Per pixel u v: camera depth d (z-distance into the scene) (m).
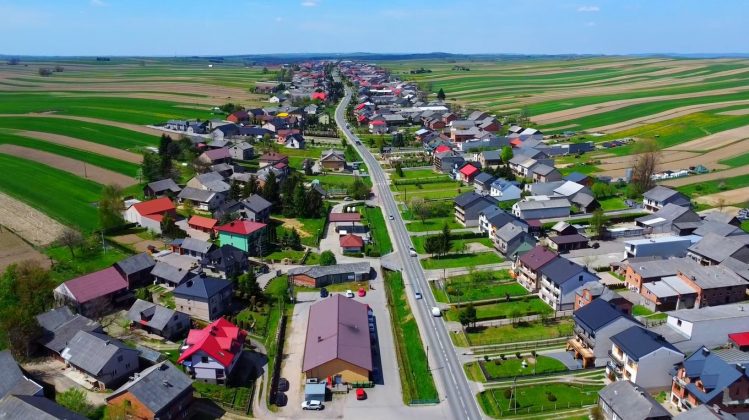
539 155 177.50
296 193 139.00
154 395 64.12
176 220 130.75
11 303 82.19
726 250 102.06
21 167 156.25
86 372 72.69
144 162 156.88
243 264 106.25
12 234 113.06
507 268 108.06
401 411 68.12
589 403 68.44
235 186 146.25
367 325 84.19
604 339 75.25
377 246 120.88
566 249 114.56
